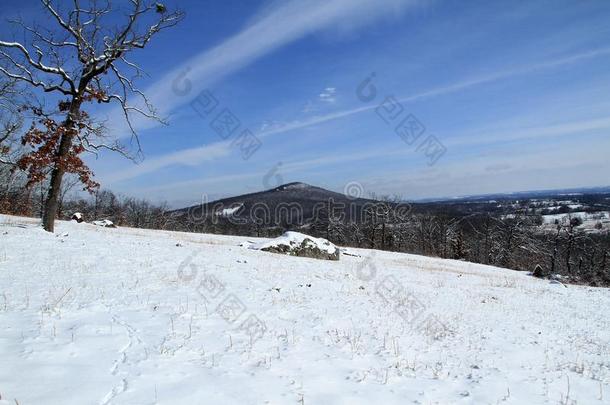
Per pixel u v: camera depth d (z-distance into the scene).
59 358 6.52
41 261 12.91
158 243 20.78
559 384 8.18
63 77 19.20
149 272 13.42
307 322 10.58
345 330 10.29
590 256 66.56
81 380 5.91
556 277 36.34
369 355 8.68
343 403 6.26
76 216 34.75
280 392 6.38
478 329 12.21
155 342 7.75
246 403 5.88
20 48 18.19
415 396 6.86
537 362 9.58
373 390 6.89
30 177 19.05
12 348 6.63
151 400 5.61
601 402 7.44
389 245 71.44
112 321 8.54
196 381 6.38
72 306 9.11
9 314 8.12
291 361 7.78
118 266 13.65
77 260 13.67
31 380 5.71
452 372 8.28
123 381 6.06
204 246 22.67
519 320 14.43
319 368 7.60
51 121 18.75
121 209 80.62
